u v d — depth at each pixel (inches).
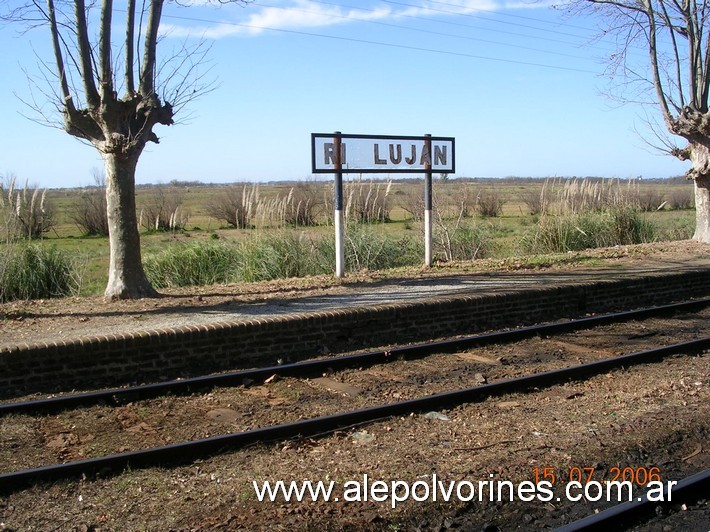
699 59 697.0
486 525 178.7
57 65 421.4
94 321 373.4
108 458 213.5
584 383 304.5
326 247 594.9
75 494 199.3
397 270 565.0
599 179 817.5
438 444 232.2
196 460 223.3
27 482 203.2
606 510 179.6
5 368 294.5
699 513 186.2
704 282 554.6
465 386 303.1
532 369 328.8
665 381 301.3
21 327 359.6
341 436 243.9
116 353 315.9
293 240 586.6
